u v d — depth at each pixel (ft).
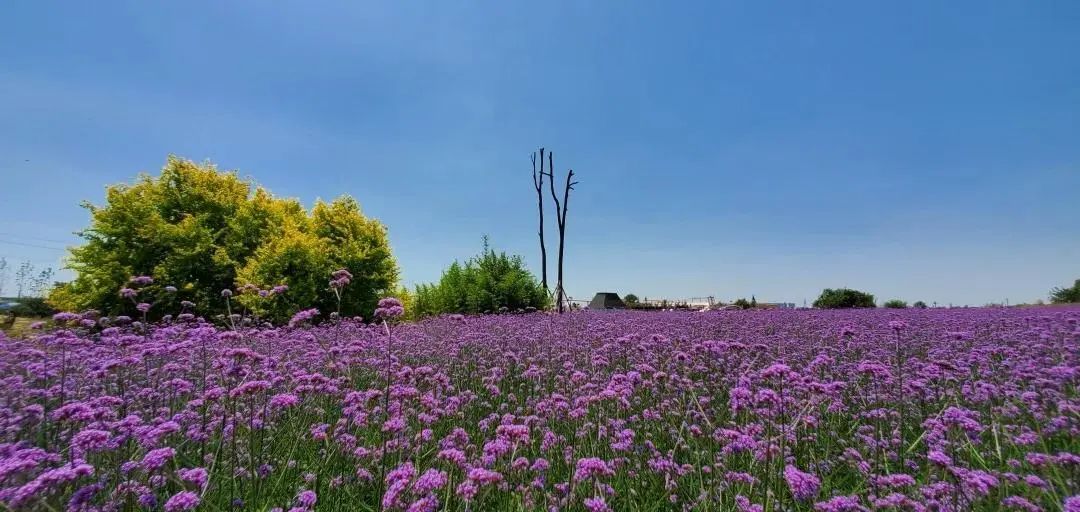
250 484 13.82
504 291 82.28
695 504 12.80
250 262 59.72
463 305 84.33
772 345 31.09
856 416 18.86
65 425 16.28
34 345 25.81
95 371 19.42
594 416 18.12
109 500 11.27
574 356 27.78
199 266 62.44
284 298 58.13
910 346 29.81
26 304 81.10
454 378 25.76
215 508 11.55
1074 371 18.02
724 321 46.65
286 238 61.62
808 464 14.93
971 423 13.21
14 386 18.75
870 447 15.46
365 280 65.87
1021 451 15.06
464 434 15.51
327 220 69.67
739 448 13.74
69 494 11.76
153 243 61.36
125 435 12.01
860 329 36.81
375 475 14.33
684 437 16.92
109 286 57.77
